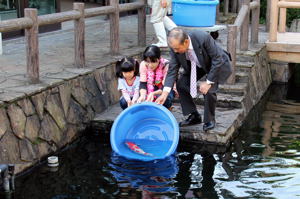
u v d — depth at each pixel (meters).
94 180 4.27
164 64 5.17
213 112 5.14
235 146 5.21
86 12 5.83
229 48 6.23
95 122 5.58
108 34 8.51
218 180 4.30
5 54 6.64
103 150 5.03
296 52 7.71
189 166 4.60
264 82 7.74
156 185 4.16
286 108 6.85
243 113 6.05
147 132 5.20
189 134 5.22
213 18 7.25
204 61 4.68
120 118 4.89
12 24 4.64
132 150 4.88
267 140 5.43
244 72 6.61
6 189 4.01
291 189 4.14
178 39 4.42
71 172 4.45
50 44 7.46
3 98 4.41
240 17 6.70
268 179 4.34
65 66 5.91
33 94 4.72
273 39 7.90
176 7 7.16
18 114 4.50
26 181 4.26
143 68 5.18
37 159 4.62
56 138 4.97
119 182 4.21
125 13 11.02
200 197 3.95
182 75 5.10
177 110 5.89
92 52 6.84
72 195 3.98
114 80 6.33
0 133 4.25
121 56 6.59
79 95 5.49
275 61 8.40
